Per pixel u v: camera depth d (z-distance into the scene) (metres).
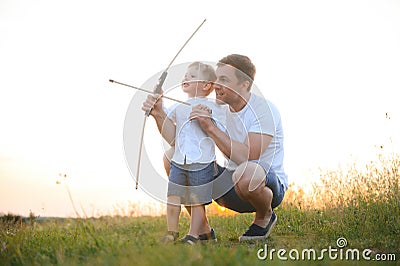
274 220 6.20
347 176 7.46
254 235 6.05
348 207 6.86
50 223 7.36
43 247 5.10
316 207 7.47
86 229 5.77
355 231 6.24
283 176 6.08
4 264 4.69
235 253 4.20
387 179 7.04
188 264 3.94
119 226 7.55
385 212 6.59
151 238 5.36
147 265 4.02
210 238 5.81
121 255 4.37
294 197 7.96
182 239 5.64
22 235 5.62
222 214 8.43
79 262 4.55
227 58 5.87
